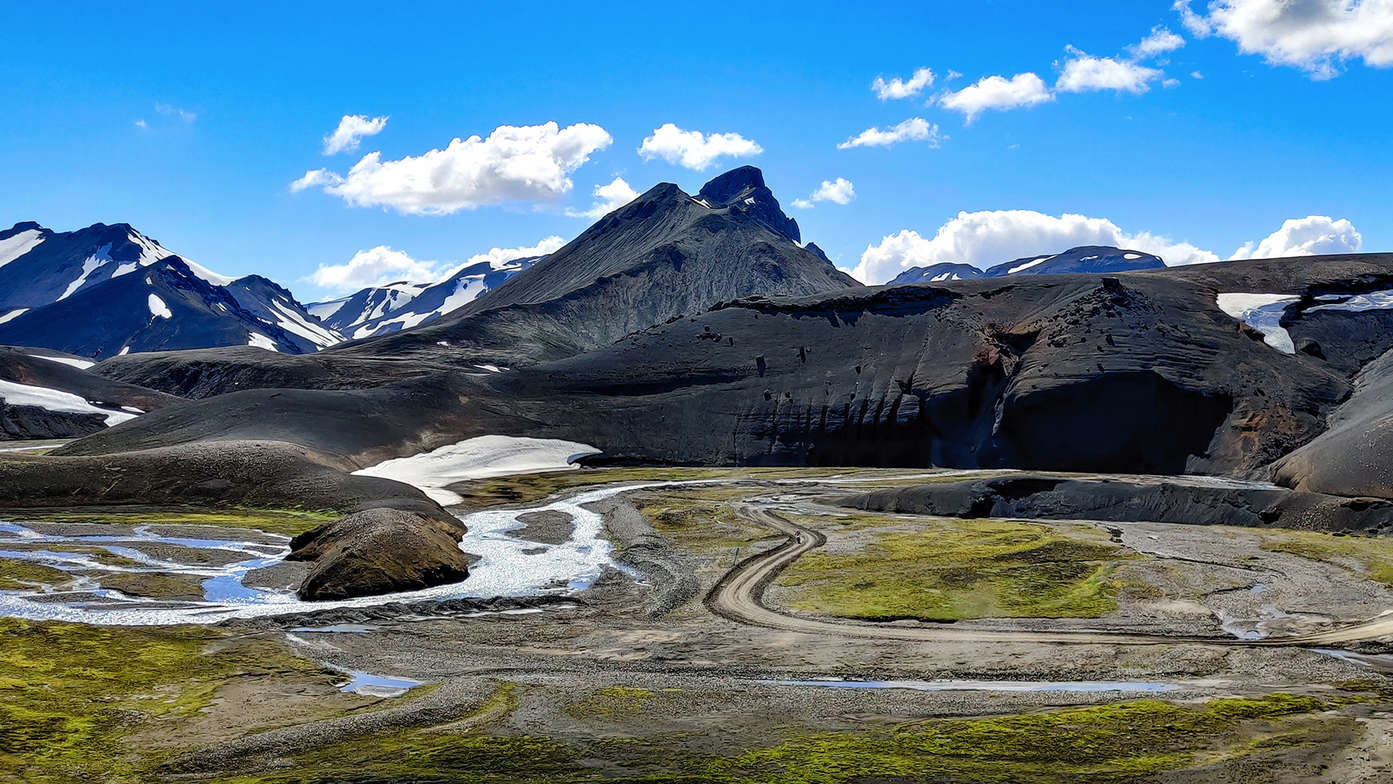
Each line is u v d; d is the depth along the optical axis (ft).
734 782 119.55
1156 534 305.53
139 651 180.65
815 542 307.78
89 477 385.50
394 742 134.72
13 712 144.56
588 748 131.34
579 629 208.85
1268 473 419.13
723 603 231.09
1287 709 143.23
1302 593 222.07
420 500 366.02
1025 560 264.72
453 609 228.02
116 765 127.03
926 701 152.05
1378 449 344.08
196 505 377.91
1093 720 139.44
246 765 126.82
